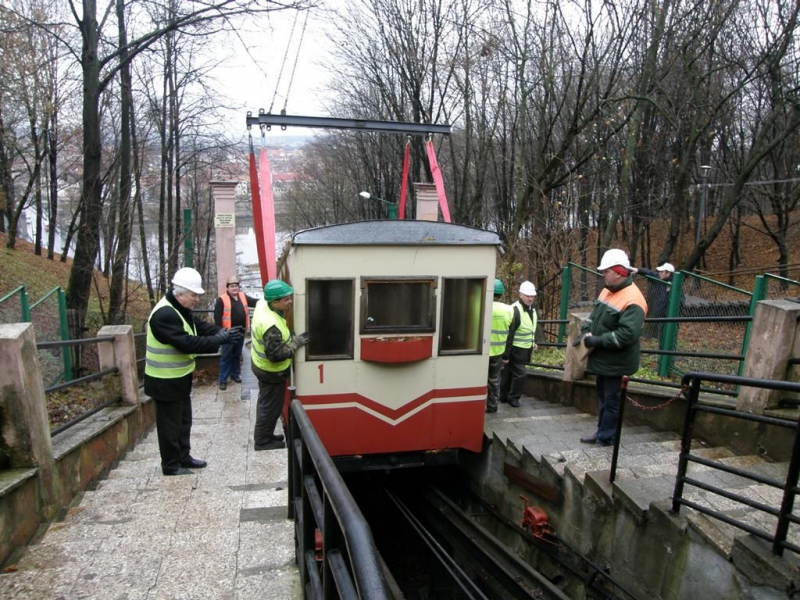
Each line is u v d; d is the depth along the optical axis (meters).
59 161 26.91
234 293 9.36
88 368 8.66
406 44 20.81
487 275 5.83
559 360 11.13
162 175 19.86
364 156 29.69
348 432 5.76
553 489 5.20
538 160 13.91
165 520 3.86
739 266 25.47
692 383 3.71
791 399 4.97
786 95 15.71
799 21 15.20
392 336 5.69
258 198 7.14
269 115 6.92
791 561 3.05
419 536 7.12
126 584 3.04
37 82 15.73
